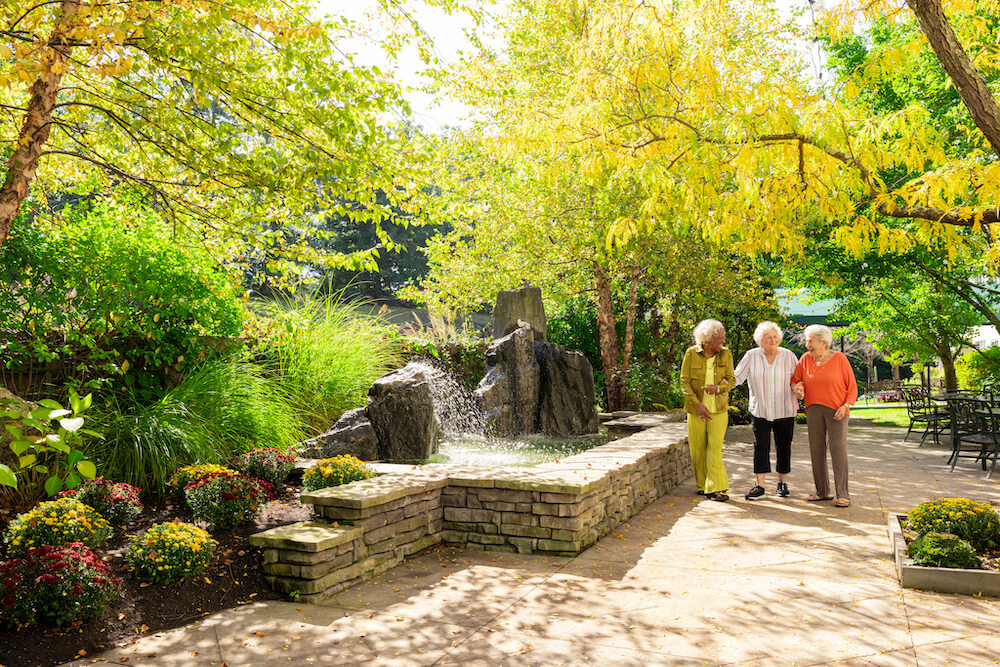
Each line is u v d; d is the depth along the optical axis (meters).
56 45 4.58
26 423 2.42
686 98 4.15
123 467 5.70
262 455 6.07
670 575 4.54
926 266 13.40
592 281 14.27
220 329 7.92
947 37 3.02
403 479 5.36
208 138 6.05
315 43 5.46
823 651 3.29
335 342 8.86
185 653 3.42
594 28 4.47
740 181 3.90
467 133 11.92
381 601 4.15
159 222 7.38
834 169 3.64
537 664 3.21
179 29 4.95
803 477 8.10
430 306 14.35
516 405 9.45
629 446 7.18
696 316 14.45
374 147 5.88
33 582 3.59
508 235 13.22
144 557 4.15
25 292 6.46
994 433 8.10
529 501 5.22
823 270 14.16
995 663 3.11
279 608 4.05
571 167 6.00
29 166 5.00
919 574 4.18
